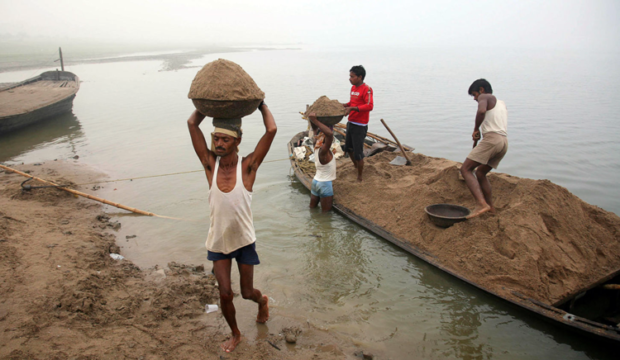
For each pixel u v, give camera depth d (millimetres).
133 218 7574
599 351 4227
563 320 4316
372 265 5926
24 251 5363
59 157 11695
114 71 35938
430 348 4285
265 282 5445
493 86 25797
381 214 7039
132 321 4297
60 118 16750
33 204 7652
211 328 4371
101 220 7371
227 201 3547
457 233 5801
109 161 11195
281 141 13008
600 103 19109
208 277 5465
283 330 4418
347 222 7316
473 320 4750
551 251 5141
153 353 3807
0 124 13547
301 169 9266
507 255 5238
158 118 16594
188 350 3938
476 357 4168
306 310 4855
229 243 3701
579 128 14281
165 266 5875
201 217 7645
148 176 9883
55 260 5242
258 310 4613
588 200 8523
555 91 23250
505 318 4785
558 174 9977
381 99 20375
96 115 17281
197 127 3740
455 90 23391
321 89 24016
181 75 32125
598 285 5004
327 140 7094
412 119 15852
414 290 5324
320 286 5398
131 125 15461
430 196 6703
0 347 3521
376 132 13844
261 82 27625
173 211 7930
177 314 4547
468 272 5344
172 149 12297
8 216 6539
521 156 11320
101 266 5445
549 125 14773
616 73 34938
